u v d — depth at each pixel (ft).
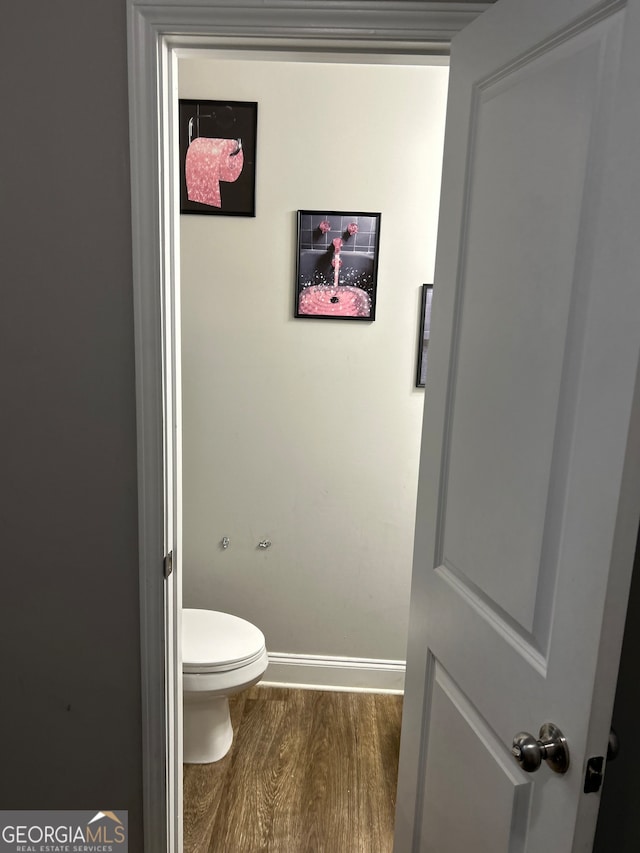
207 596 8.46
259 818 6.23
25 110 3.96
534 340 2.94
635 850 3.48
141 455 4.30
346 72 7.20
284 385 7.88
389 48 3.98
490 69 3.34
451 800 3.84
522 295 3.05
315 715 7.98
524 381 3.02
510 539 3.14
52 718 4.76
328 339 7.77
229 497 8.18
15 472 4.43
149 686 4.62
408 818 4.53
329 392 7.89
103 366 4.26
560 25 2.74
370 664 8.53
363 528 8.21
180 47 4.03
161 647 4.57
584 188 2.59
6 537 4.52
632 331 2.28
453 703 3.83
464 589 3.71
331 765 7.04
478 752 3.46
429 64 4.17
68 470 4.41
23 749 4.82
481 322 3.47
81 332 4.23
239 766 6.98
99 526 4.46
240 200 7.48
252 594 8.43
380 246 7.55
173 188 4.20
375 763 7.10
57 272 4.16
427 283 7.61
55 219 4.09
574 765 2.60
